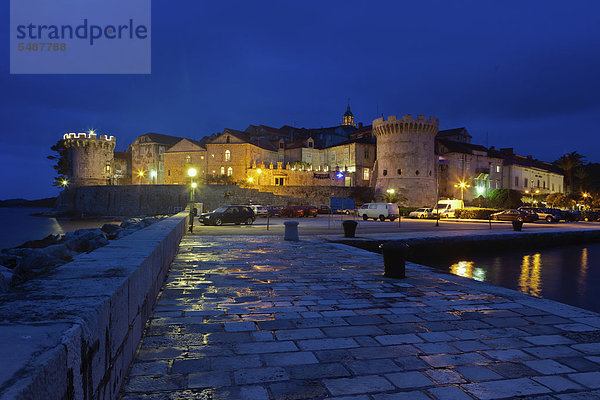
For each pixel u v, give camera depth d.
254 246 15.56
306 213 47.38
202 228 26.39
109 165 90.00
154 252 5.75
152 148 81.81
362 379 3.75
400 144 65.00
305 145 75.56
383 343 4.76
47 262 7.58
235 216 29.62
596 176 107.12
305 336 4.97
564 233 27.95
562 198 73.94
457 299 7.13
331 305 6.58
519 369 4.05
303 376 3.79
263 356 4.28
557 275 17.44
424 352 4.48
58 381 1.57
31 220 81.06
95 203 80.44
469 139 83.69
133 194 72.62
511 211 43.50
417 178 64.50
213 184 62.31
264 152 72.38
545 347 4.70
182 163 72.25
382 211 41.56
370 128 83.62
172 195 66.38
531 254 24.45
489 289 7.98
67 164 96.25
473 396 3.45
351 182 69.75
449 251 22.69
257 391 3.46
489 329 5.38
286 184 68.19
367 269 10.38
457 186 70.12
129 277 3.47
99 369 2.35
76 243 11.82
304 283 8.42
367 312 6.18
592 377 3.88
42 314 2.09
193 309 6.17
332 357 4.29
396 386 3.62
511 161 80.44
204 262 11.22
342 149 72.38
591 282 15.73
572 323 5.69
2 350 1.53
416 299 7.10
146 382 3.55
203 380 3.65
